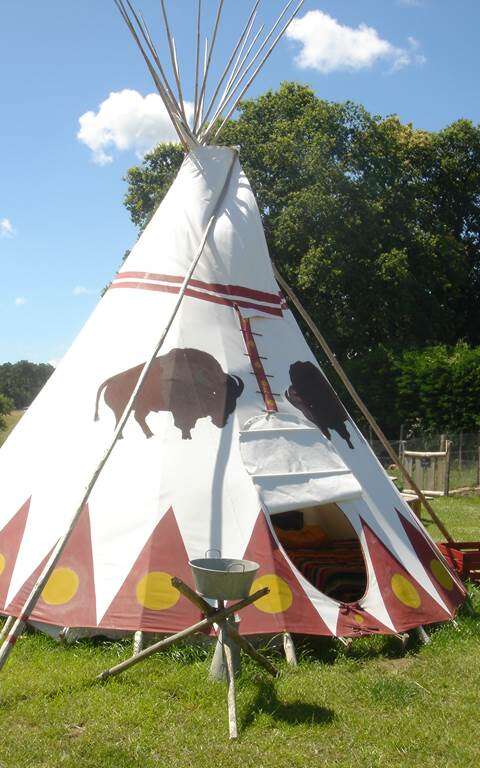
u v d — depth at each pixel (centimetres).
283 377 740
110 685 521
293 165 2667
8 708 488
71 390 726
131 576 592
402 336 2997
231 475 645
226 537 614
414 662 597
